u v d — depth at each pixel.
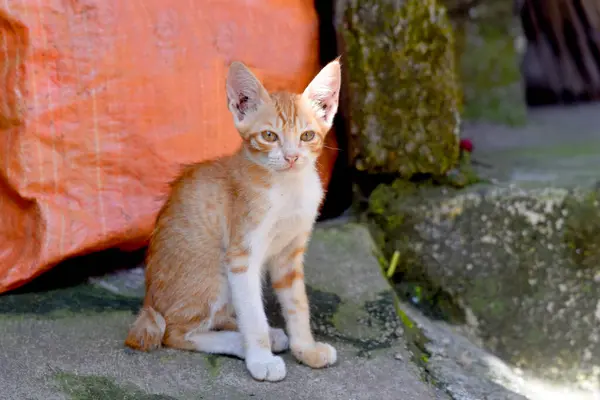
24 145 1.36
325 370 1.28
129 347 1.29
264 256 1.28
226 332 1.29
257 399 1.22
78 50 1.37
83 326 1.33
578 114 2.30
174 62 1.42
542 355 1.50
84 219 1.40
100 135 1.39
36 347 1.29
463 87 2.07
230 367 1.26
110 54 1.39
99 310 1.37
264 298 1.40
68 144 1.38
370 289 1.43
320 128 1.27
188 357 1.27
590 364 1.50
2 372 1.24
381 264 1.49
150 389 1.22
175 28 1.42
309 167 1.28
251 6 1.47
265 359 1.25
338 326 1.37
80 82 1.38
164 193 1.43
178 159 1.43
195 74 1.44
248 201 1.26
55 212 1.38
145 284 1.39
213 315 1.30
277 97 1.26
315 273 1.45
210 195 1.29
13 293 1.39
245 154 1.27
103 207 1.41
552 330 1.50
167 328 1.29
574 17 2.49
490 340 1.50
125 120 1.40
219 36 1.45
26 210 1.39
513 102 2.07
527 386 1.40
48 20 1.36
